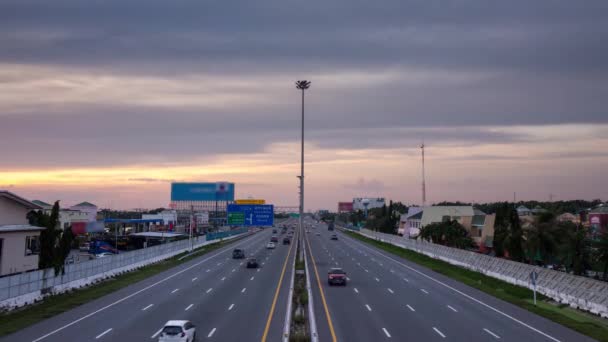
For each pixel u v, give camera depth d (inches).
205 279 2167.8
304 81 2979.8
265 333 1131.3
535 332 1204.5
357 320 1314.0
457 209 4552.2
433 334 1167.6
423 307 1535.4
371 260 3193.9
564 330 1228.5
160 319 1300.4
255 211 3639.3
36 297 1579.7
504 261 2301.9
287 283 2012.8
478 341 1106.7
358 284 2055.9
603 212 3550.7
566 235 2443.4
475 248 3698.3
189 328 1022.4
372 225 7007.9
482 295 1800.0
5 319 1306.6
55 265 1732.3
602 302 1491.1
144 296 1697.8
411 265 2923.2
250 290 1823.3
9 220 1860.2
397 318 1353.3
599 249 2180.1
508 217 3065.9
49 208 4279.0
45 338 1093.8
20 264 1768.0
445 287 2005.4
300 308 1443.2
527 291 1911.9
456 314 1428.4
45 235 1775.3
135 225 5615.2
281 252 3708.2
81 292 1788.9
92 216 5078.7
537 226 2488.9
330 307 1508.4
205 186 4384.8
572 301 1632.6
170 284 2011.6
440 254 3235.7
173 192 4402.1
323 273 2431.1
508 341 1111.6
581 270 2354.8
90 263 2023.9
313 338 1041.5
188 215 6417.3
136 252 2642.7
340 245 4586.6
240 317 1316.4
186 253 3580.2
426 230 3890.3
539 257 2554.1
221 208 5374.0
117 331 1161.4
